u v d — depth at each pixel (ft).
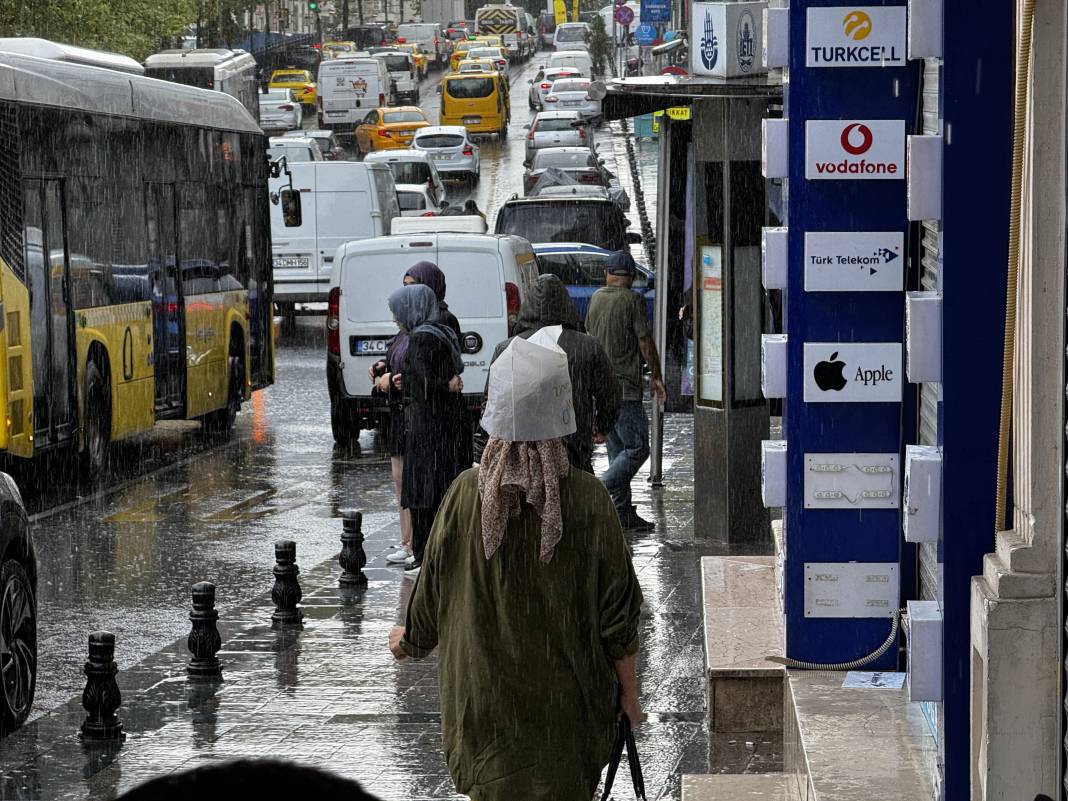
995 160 40.60
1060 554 37.70
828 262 55.16
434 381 84.84
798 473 55.88
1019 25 38.83
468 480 38.70
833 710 51.29
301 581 92.53
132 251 138.92
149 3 352.49
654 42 473.26
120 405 134.62
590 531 38.17
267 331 177.47
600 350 74.38
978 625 39.50
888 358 55.31
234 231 167.43
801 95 54.80
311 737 61.62
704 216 98.58
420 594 39.68
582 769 38.32
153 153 145.07
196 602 71.56
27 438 113.29
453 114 532.73
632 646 38.96
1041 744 38.27
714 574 75.66
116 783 57.11
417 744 60.39
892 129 54.65
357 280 146.72
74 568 99.09
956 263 40.81
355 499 124.36
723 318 95.96
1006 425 40.22
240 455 148.36
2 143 111.75
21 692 63.87
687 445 146.61
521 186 433.48
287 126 535.19
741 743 59.72
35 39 130.93
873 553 56.03
